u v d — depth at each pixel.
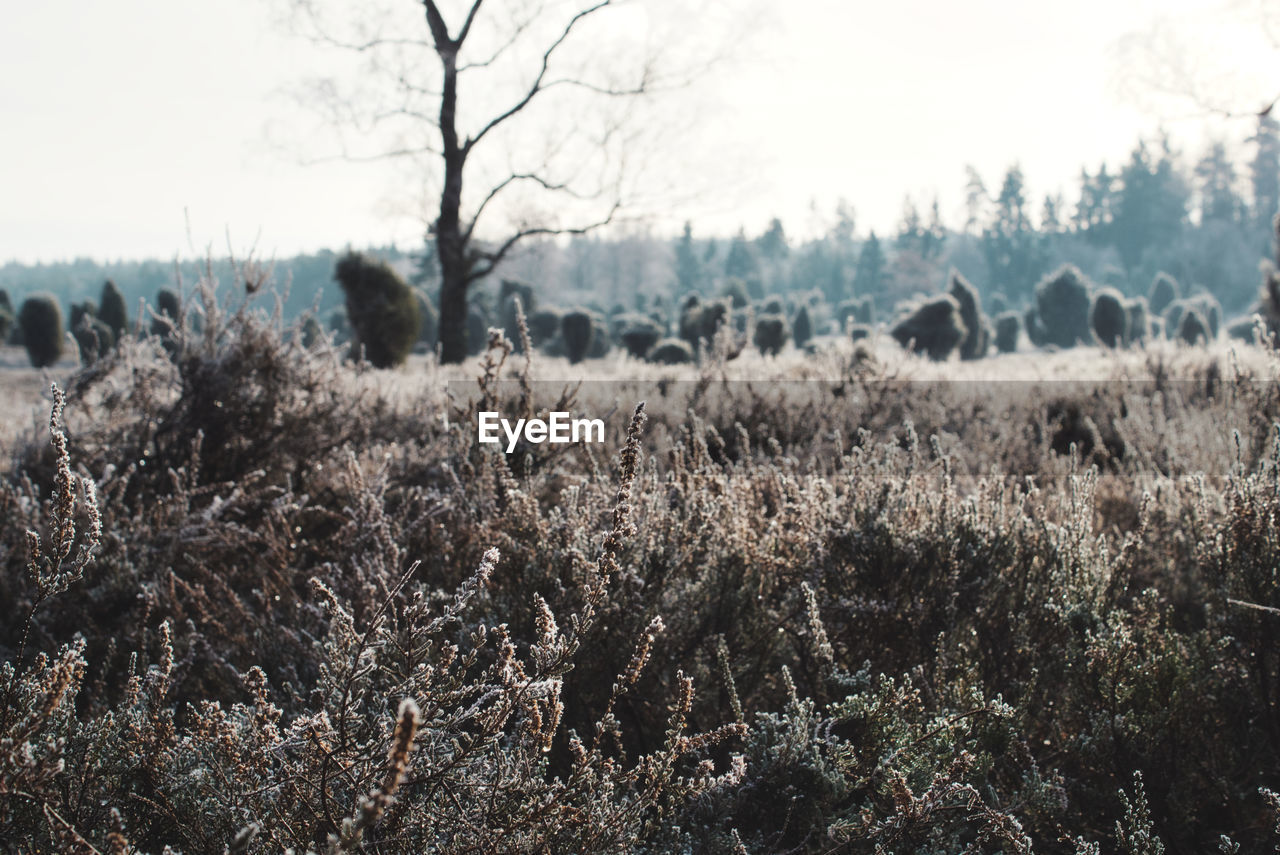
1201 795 2.02
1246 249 92.69
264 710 1.39
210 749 1.41
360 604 2.29
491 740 1.33
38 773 1.13
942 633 2.13
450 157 18.67
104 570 2.76
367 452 4.26
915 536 2.45
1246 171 90.38
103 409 4.42
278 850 1.30
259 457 4.34
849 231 126.88
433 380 5.61
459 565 2.56
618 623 2.11
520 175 19.19
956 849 1.56
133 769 1.42
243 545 3.08
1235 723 2.15
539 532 2.41
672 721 1.56
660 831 1.57
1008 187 115.75
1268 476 2.34
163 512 3.08
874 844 1.59
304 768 1.36
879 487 2.65
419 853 1.29
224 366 4.35
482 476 2.91
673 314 80.06
